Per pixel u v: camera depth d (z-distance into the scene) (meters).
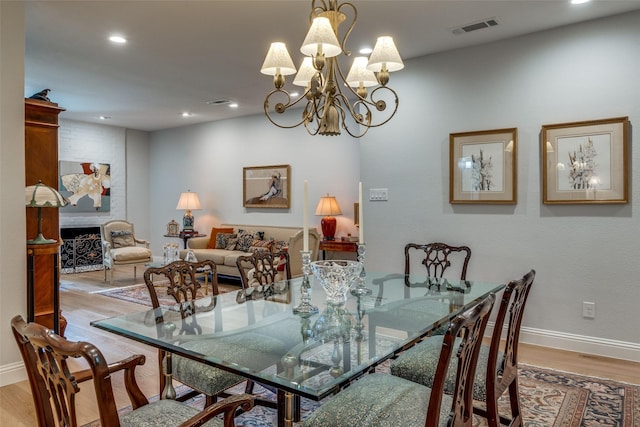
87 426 2.31
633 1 2.91
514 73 3.53
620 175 3.13
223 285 6.12
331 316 2.20
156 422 1.44
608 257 3.20
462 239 3.79
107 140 7.72
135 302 5.04
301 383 1.42
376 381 1.74
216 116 6.93
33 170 3.45
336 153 6.00
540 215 3.45
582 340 3.30
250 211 6.98
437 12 3.05
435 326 2.01
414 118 4.01
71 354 1.05
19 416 2.41
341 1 2.87
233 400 1.22
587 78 3.24
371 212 4.27
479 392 1.87
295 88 5.12
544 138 3.40
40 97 3.57
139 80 4.77
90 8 3.00
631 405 2.46
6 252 2.81
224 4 2.94
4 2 2.77
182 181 7.94
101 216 7.64
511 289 1.74
